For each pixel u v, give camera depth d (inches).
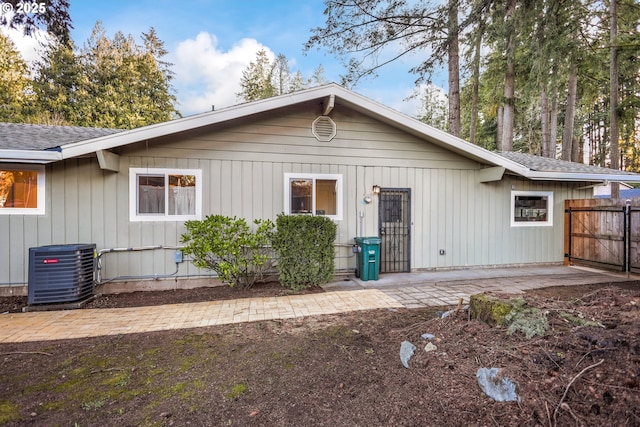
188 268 224.4
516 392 79.4
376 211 261.4
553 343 92.3
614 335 87.7
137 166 215.6
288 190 241.0
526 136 936.9
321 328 145.2
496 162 257.1
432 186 274.8
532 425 71.4
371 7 373.1
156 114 908.0
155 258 219.5
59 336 137.2
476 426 73.9
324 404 86.2
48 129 253.3
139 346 126.6
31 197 201.3
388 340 128.6
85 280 188.4
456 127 408.8
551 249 306.7
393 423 77.6
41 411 84.0
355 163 255.9
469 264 284.7
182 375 102.9
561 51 307.1
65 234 205.3
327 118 248.5
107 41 874.8
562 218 310.5
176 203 222.1
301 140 243.8
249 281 224.5
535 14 254.2
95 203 209.8
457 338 111.3
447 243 279.4
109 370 106.6
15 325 150.9
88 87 823.7
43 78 789.9
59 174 204.8
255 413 82.7
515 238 296.8
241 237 211.3
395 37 386.9
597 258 282.8
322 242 217.9
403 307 177.5
